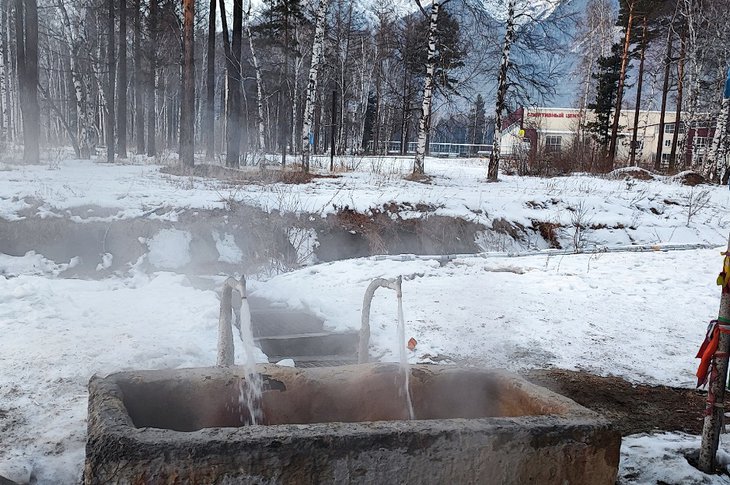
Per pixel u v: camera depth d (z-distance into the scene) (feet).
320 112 163.53
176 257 40.06
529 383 11.05
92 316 21.50
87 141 88.48
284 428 8.30
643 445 13.79
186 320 21.50
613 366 19.74
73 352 17.46
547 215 53.01
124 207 41.47
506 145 147.02
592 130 126.62
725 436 14.70
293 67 135.23
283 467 7.98
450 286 29.63
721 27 95.09
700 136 129.90
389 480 8.33
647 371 19.39
